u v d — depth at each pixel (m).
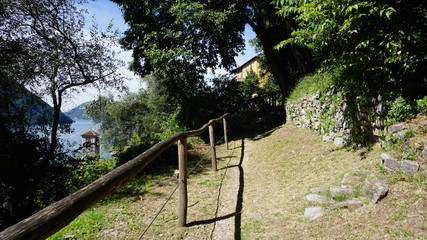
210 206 3.83
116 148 9.85
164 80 11.92
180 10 10.04
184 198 3.18
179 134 3.12
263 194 3.96
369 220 2.36
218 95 12.98
